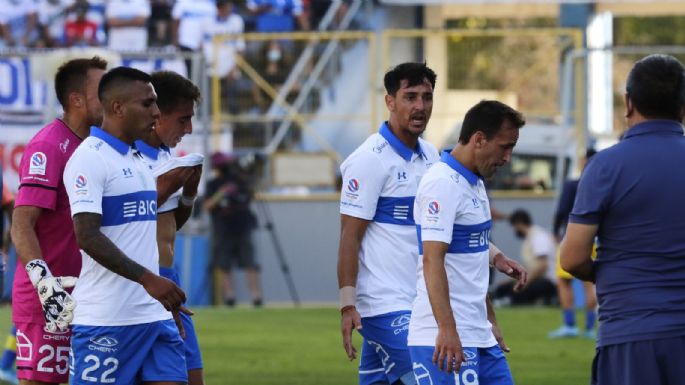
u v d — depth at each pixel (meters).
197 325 48.34
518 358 38.94
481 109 19.34
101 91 19.91
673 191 17.27
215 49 62.59
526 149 62.59
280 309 55.62
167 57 57.38
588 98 61.69
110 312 19.81
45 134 21.41
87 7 64.88
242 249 58.09
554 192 62.09
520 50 63.59
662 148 17.42
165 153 22.84
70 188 19.48
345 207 22.03
